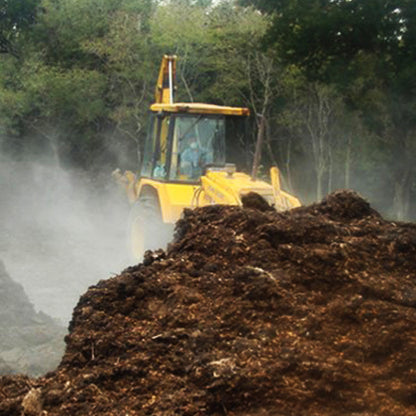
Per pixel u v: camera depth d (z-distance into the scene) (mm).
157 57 36031
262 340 3820
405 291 4094
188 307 4133
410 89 25375
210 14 36844
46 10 39250
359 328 3848
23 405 3732
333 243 4387
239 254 4457
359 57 25969
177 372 3805
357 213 4965
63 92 34938
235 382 3576
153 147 15672
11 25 40469
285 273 4215
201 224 4910
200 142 14805
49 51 38500
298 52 26484
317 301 4066
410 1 24484
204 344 3863
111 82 36594
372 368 3652
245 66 32812
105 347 3992
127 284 4328
